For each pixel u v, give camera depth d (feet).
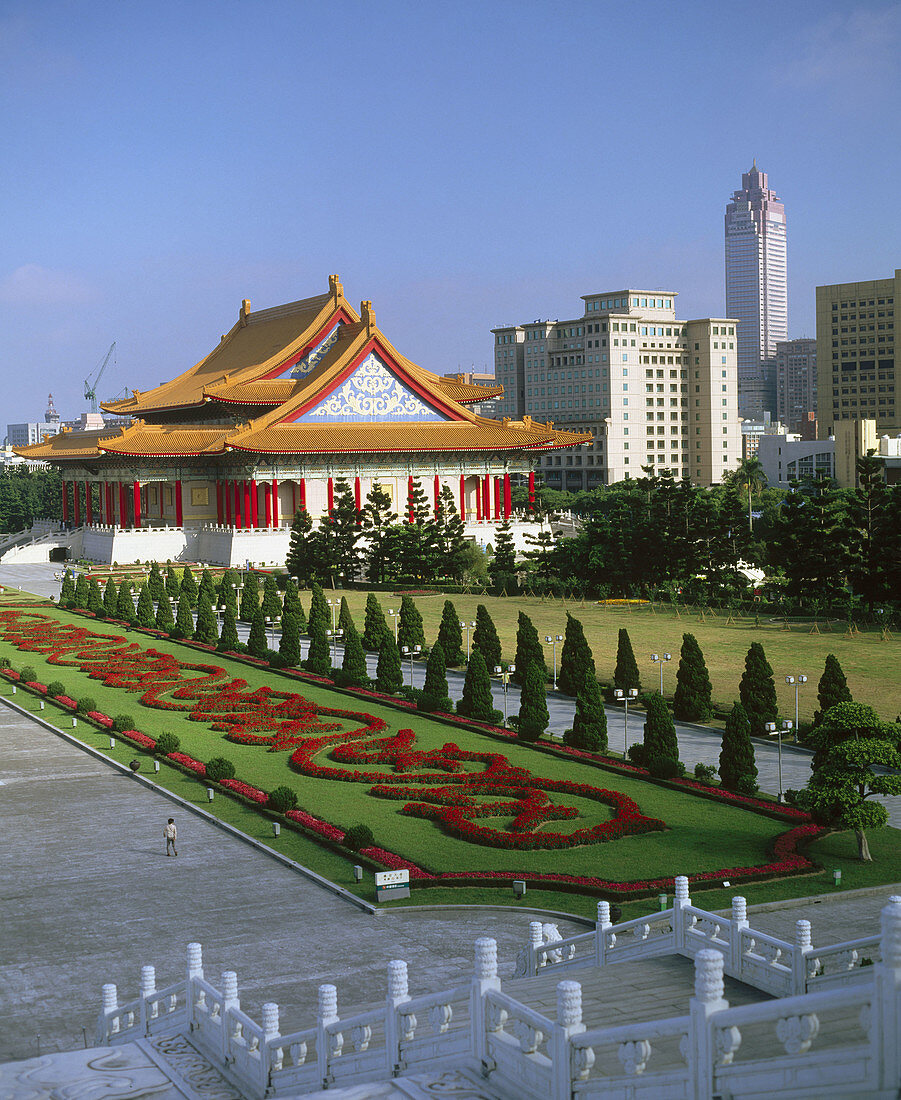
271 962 150.10
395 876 172.55
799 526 459.32
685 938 106.11
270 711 299.17
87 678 352.49
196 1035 100.89
